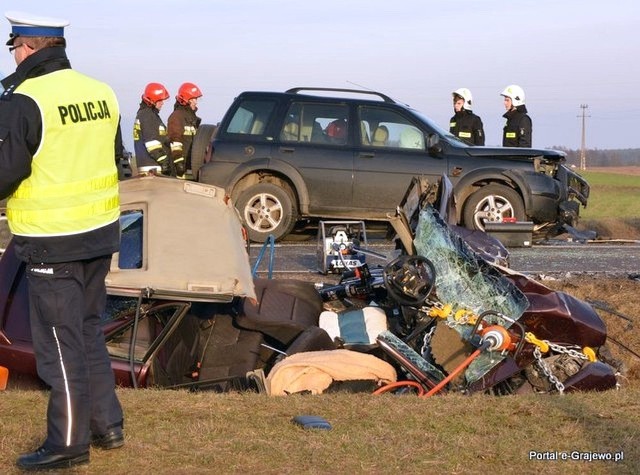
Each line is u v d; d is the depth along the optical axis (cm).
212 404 600
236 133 1479
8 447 514
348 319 841
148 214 736
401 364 705
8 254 720
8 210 473
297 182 1453
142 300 707
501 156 1465
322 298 940
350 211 1460
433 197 845
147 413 577
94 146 477
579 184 1537
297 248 1408
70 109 466
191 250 721
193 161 1521
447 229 752
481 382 705
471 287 732
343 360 688
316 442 528
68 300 475
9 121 448
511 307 721
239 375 736
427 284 732
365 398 621
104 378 505
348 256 1141
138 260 716
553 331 739
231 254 730
